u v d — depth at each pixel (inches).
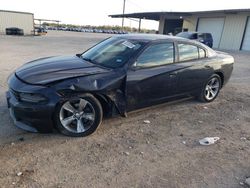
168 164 127.3
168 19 1325.0
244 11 890.7
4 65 365.1
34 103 135.0
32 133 149.8
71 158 126.7
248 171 125.3
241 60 596.7
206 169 124.8
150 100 177.9
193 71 200.7
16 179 108.0
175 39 192.7
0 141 138.7
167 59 183.0
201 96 223.8
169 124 177.6
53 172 114.7
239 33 956.6
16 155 126.1
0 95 215.0
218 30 1049.5
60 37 1317.7
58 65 162.6
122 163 125.4
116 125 169.2
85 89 142.3
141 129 165.9
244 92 281.7
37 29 1674.5
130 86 160.7
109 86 151.2
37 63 170.2
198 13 1102.4
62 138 146.3
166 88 184.2
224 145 151.7
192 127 175.5
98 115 151.3
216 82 233.3
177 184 111.8
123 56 167.9
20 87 137.9
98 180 111.2
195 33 786.8
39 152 130.2
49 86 137.0
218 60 224.7
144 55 169.5
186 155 137.3
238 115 205.6
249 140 160.7
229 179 117.7
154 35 198.7
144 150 139.6
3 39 986.1
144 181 112.4
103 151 135.4
